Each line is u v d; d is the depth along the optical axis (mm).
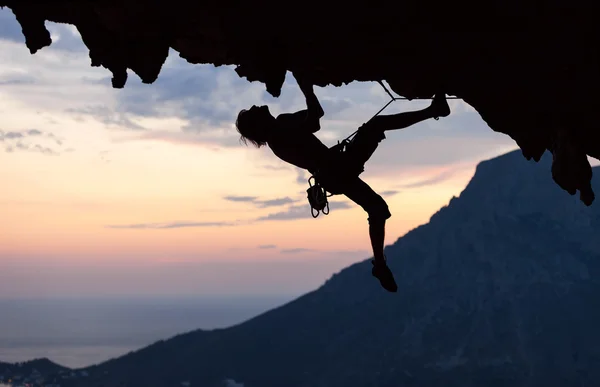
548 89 7254
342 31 6805
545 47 6883
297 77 7125
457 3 6676
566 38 6793
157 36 6809
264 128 6758
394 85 7570
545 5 6617
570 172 7996
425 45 6965
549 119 7742
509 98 7422
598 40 6785
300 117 7078
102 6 6508
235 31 6754
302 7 6633
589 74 7016
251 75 7637
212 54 7473
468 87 7391
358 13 6695
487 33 6859
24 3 6457
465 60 7074
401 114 7086
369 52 7016
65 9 6582
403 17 6734
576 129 7734
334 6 6648
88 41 6828
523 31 6820
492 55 7027
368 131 6953
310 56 7016
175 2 6566
